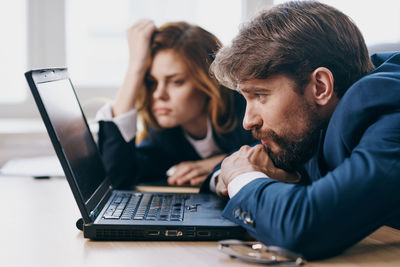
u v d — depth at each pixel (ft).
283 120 3.03
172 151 5.13
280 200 2.57
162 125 5.04
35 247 2.76
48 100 2.96
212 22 7.34
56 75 3.43
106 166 4.68
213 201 3.56
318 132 3.09
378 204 2.46
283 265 2.46
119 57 7.59
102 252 2.67
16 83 7.55
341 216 2.44
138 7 7.43
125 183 4.67
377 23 7.13
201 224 2.87
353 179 2.49
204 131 5.07
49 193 4.18
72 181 2.84
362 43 3.14
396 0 7.09
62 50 7.50
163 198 3.62
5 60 7.47
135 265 2.46
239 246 2.78
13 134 6.61
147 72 4.97
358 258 2.57
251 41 3.00
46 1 7.41
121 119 4.80
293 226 2.46
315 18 3.01
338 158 2.89
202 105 4.99
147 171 5.06
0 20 7.38
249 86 3.03
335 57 2.97
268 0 6.83
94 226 2.84
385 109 2.71
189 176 4.76
